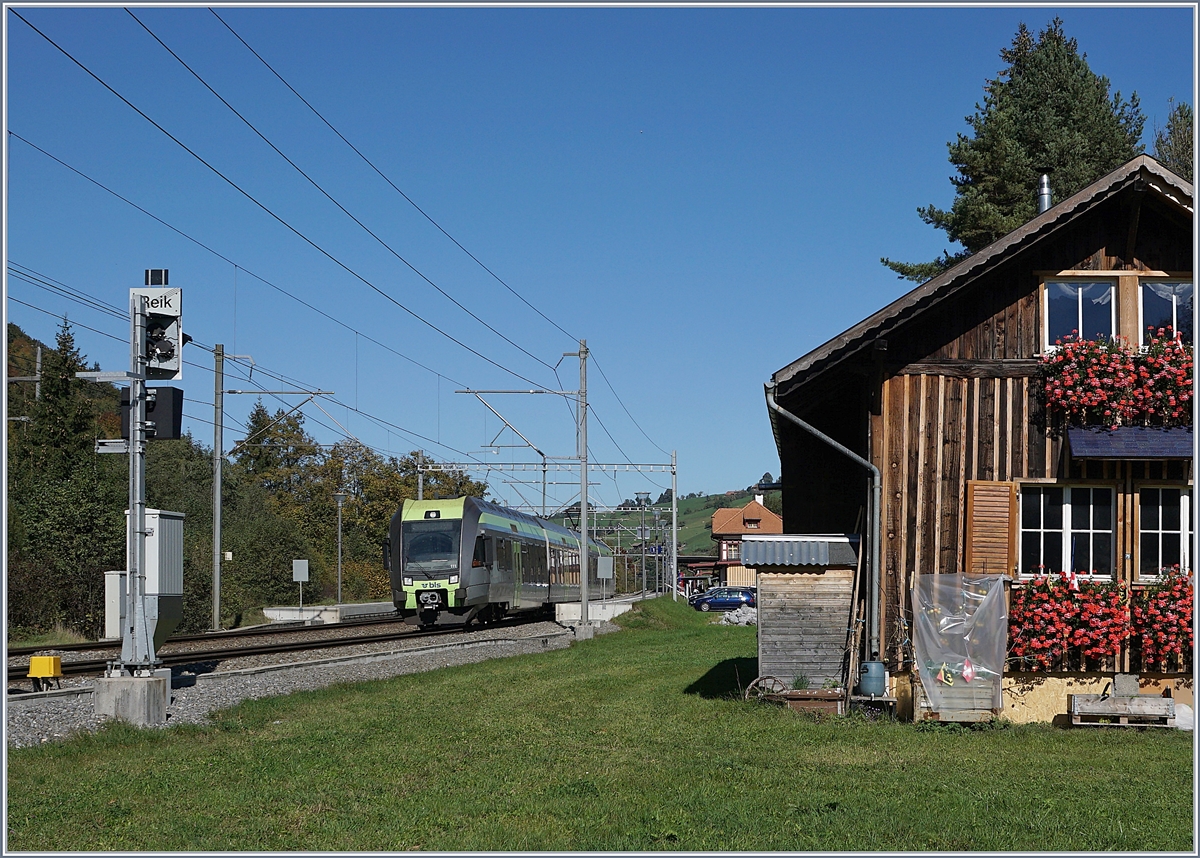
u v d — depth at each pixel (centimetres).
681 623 4406
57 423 5241
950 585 1488
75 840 852
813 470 1939
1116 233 1555
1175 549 1513
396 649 2514
